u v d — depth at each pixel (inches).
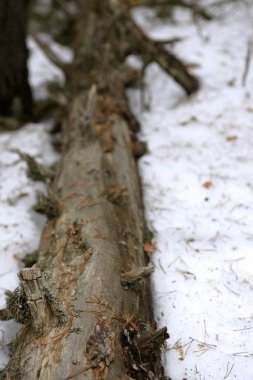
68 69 73.2
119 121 59.6
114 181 50.3
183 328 40.5
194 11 95.8
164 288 43.6
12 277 45.1
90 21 80.7
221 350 38.9
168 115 67.4
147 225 50.1
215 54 81.0
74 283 39.2
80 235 42.9
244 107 66.7
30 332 36.7
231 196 52.4
